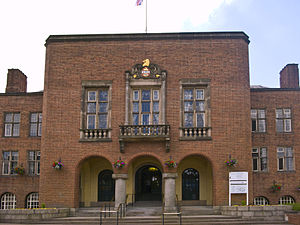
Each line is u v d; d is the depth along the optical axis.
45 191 22.19
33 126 26.95
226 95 22.77
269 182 24.91
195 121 22.80
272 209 19.20
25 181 25.97
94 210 22.36
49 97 23.30
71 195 22.05
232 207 19.88
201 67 23.14
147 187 25.33
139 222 19.06
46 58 24.02
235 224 18.33
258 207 19.22
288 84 27.98
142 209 22.36
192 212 21.09
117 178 22.03
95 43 23.86
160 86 23.09
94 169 25.38
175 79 23.05
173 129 22.41
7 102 27.17
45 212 19.66
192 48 23.41
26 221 19.02
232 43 23.44
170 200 21.52
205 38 23.52
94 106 23.47
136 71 23.22
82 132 22.78
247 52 23.58
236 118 22.52
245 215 19.25
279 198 24.69
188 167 24.77
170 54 23.38
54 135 22.83
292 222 18.11
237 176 21.55
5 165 26.58
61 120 23.00
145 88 23.33
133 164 25.00
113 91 23.17
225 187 21.70
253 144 25.50
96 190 25.09
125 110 22.77
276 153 25.33
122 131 22.09
